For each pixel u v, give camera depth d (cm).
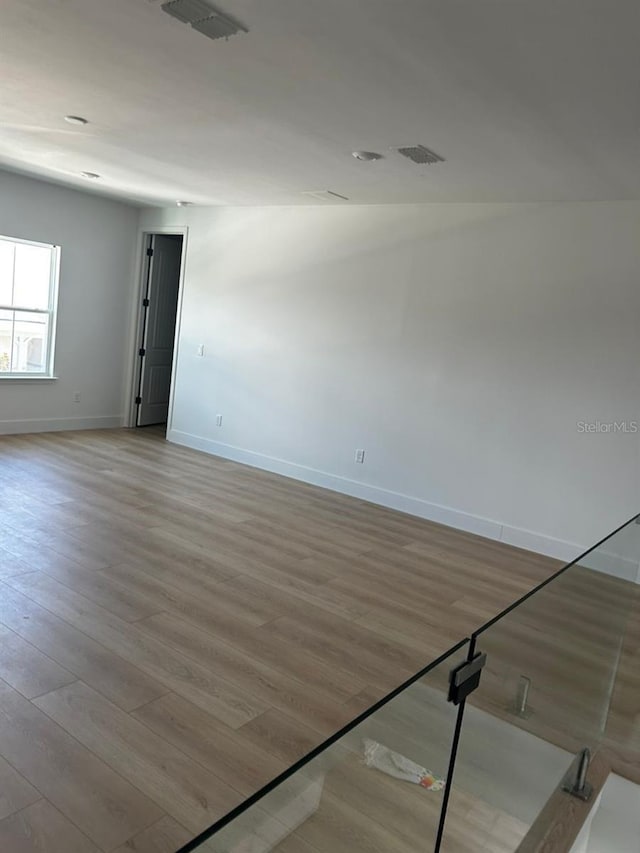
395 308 556
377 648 315
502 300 499
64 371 719
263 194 576
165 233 735
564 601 233
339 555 437
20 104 388
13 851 176
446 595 390
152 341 794
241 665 285
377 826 144
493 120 319
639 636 374
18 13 263
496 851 211
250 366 664
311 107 333
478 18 223
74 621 303
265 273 646
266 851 113
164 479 575
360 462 586
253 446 667
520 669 202
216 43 270
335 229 591
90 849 180
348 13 231
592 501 467
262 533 461
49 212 672
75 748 219
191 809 199
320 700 266
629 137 319
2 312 663
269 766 222
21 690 246
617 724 321
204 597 347
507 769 207
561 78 262
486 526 515
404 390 555
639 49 231
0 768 205
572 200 458
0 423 672
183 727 238
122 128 414
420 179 450
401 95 302
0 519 425
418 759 154
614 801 301
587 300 461
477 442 517
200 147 438
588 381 464
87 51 295
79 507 468
